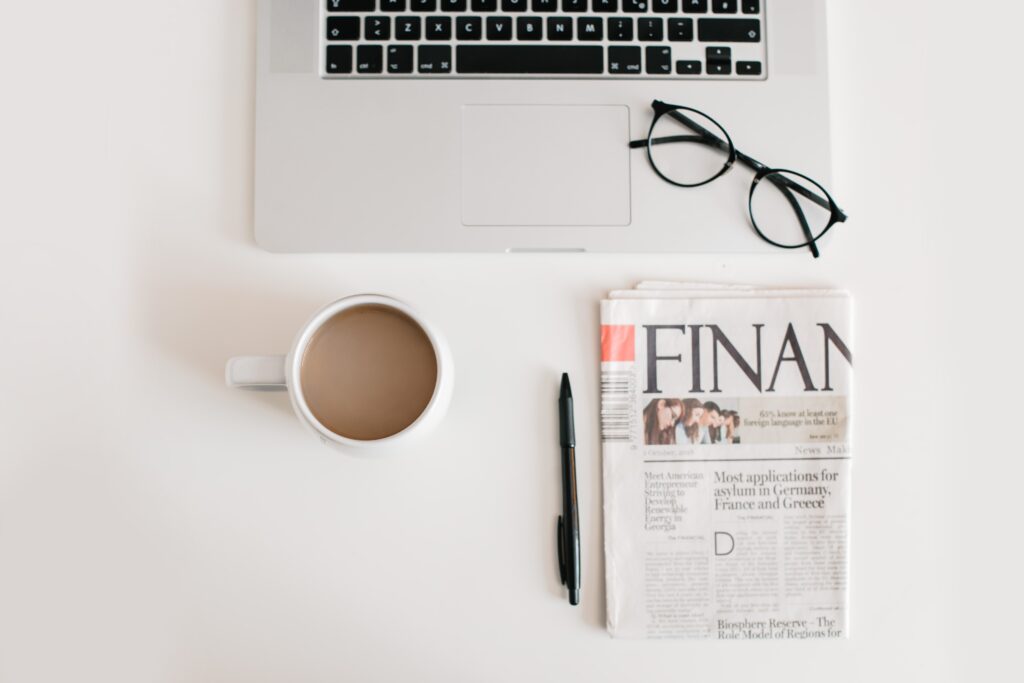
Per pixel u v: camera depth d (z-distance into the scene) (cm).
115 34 49
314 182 47
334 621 47
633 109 47
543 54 47
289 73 47
